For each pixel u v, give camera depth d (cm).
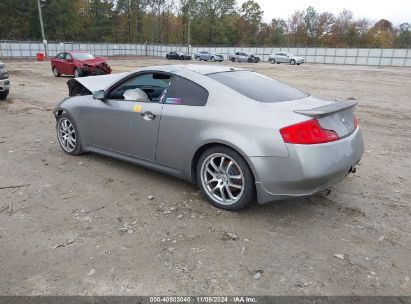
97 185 459
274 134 349
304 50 5897
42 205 403
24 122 821
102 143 518
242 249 324
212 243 333
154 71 456
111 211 392
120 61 4406
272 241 338
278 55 4916
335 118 374
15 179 475
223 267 299
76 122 545
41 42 4984
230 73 446
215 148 385
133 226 361
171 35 9381
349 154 375
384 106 1201
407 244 341
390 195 450
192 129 400
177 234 347
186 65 464
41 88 1495
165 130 427
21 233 345
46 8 7094
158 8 9156
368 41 8125
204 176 405
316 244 336
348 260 313
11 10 6738
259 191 362
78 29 7569
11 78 1922
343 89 1738
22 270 292
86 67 1936
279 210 399
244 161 367
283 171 348
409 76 2839
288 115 356
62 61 2014
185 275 288
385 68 4353
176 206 404
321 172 346
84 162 544
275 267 300
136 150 471
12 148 615
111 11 8269
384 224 377
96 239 337
